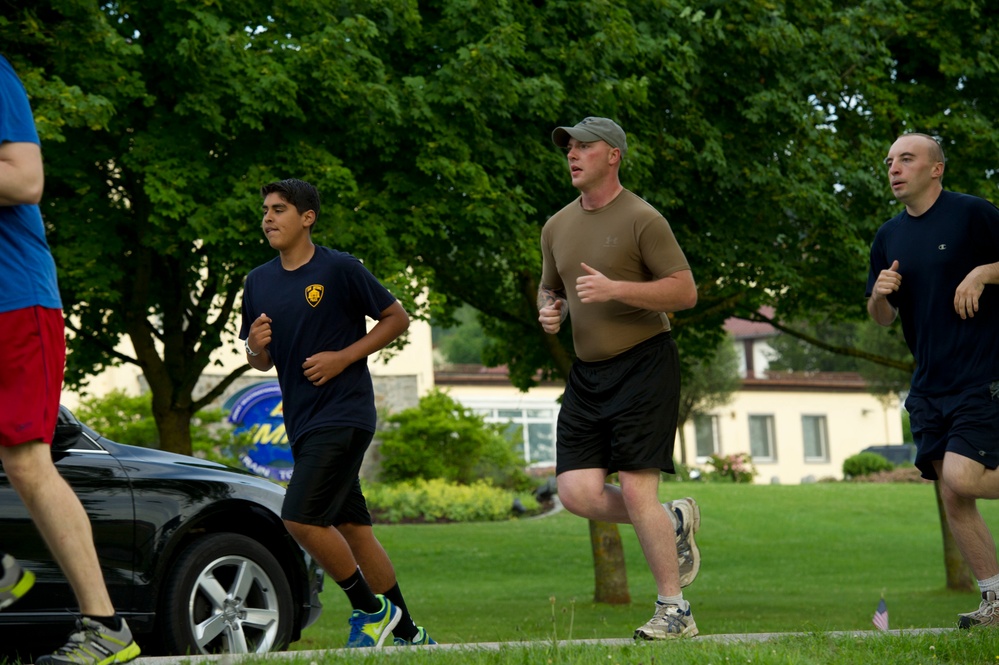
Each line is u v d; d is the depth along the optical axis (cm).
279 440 4062
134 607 877
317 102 1723
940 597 2550
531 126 1936
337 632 1798
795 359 9625
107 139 1736
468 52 1759
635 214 771
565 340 2377
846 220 2089
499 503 4388
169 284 2005
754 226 2141
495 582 3050
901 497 5094
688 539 797
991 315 827
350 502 812
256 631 970
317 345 771
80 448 888
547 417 6475
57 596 824
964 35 2266
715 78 2142
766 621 2005
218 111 1642
